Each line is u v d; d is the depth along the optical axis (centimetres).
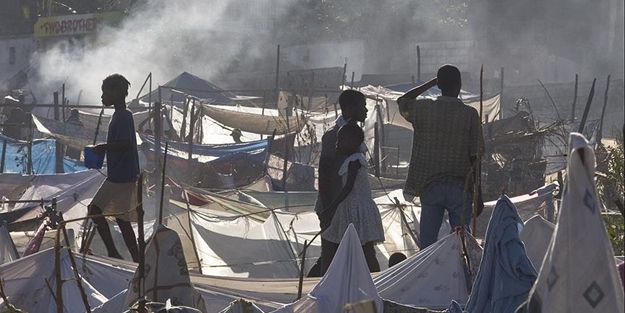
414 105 1585
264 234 2447
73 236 2014
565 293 711
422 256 1312
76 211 2716
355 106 1616
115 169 1728
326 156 1593
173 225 2420
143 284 1023
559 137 4547
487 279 1059
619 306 698
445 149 1566
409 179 1599
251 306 1059
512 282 1027
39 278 1245
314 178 4462
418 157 1589
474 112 1573
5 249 1806
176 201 2538
